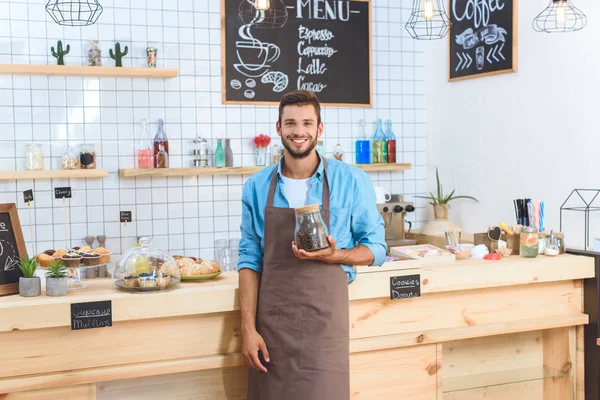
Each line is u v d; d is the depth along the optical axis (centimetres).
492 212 430
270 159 453
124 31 423
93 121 419
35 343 225
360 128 482
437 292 277
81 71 399
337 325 229
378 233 241
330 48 472
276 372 230
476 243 324
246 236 246
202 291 238
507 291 291
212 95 445
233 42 447
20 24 402
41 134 409
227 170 433
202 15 440
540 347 331
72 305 223
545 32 380
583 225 356
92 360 232
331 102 473
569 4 360
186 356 243
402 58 494
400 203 453
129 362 236
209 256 448
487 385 305
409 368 275
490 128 430
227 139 439
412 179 499
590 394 303
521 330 290
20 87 404
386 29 488
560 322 297
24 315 219
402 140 496
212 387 264
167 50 433
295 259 228
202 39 441
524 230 297
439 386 281
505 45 410
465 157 456
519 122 404
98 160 421
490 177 432
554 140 377
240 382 266
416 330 274
